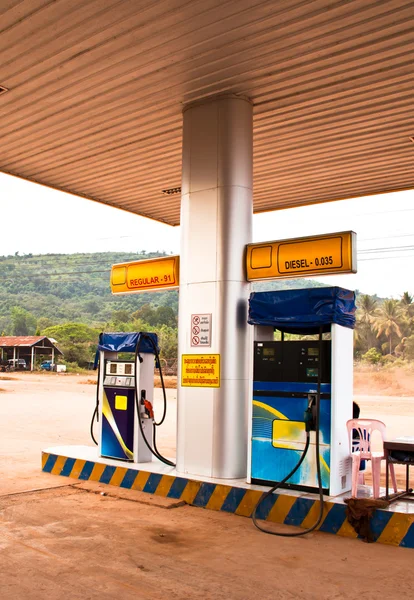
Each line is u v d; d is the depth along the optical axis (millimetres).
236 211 6805
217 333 6680
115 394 7730
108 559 4598
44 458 8172
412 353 52219
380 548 5004
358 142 8281
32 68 6496
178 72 6473
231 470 6520
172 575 4285
